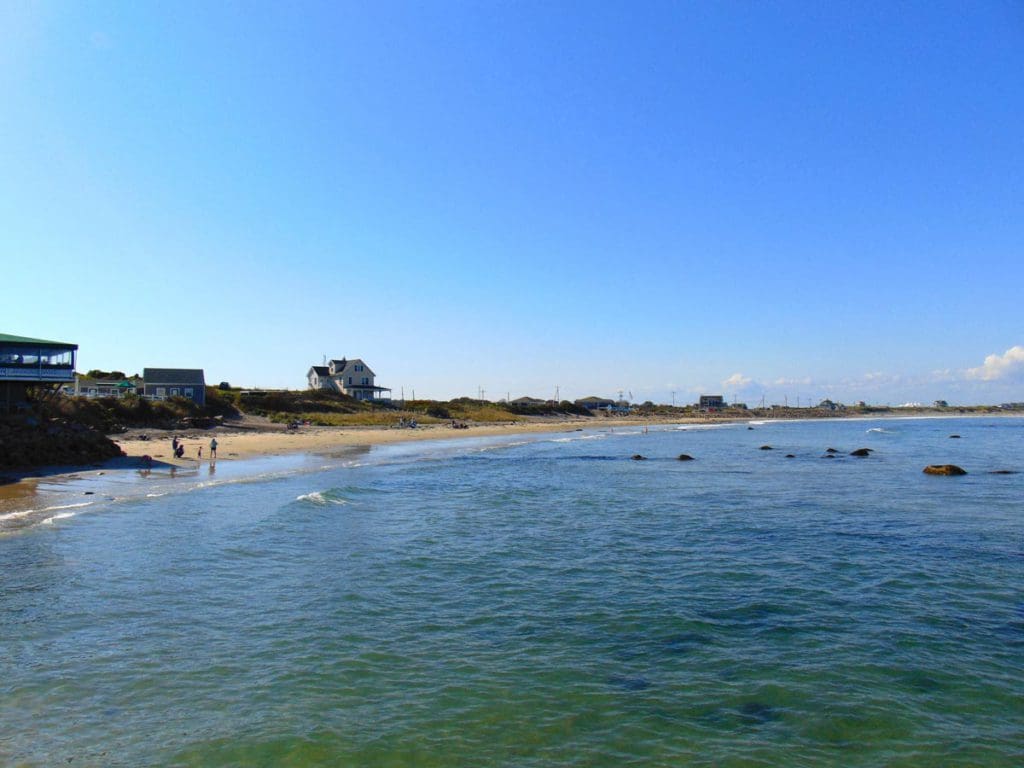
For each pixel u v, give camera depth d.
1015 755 9.20
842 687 11.30
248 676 11.40
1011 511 28.12
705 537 22.80
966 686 11.37
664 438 87.62
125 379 92.44
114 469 38.44
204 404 79.19
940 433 105.19
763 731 9.81
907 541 22.25
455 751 9.14
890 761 9.02
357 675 11.53
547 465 48.09
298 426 77.62
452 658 12.35
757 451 63.31
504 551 20.53
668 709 10.47
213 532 21.97
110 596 15.35
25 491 29.34
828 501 30.94
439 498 31.11
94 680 11.12
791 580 17.64
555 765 8.83
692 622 14.41
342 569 18.16
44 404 47.50
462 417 122.38
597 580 17.53
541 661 12.27
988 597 16.27
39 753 8.87
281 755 8.93
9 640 12.71
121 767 8.58
